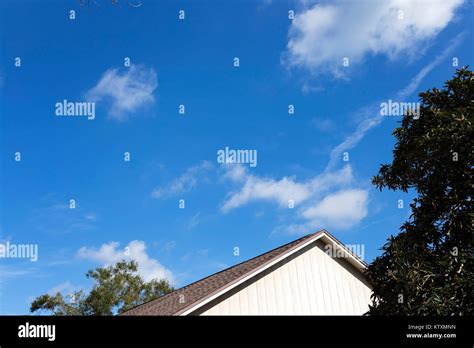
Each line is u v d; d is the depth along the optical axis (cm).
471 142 1078
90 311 3978
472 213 1038
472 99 1163
